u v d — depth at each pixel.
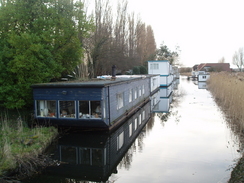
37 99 10.80
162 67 34.03
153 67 34.25
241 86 14.92
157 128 12.79
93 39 25.17
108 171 7.32
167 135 11.35
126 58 31.98
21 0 11.90
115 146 9.74
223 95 19.92
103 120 10.12
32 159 7.69
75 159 8.23
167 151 9.07
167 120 14.81
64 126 10.84
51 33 12.30
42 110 10.92
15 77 11.34
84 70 19.52
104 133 10.76
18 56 10.68
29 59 10.93
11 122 10.43
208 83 40.44
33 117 11.17
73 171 7.27
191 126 12.95
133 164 7.86
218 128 12.26
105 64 28.31
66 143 9.73
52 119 10.61
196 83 49.53
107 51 26.62
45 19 12.23
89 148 9.42
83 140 10.15
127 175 7.04
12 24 11.84
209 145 9.60
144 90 20.66
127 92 14.33
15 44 10.73
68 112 10.64
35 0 12.10
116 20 31.33
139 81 18.25
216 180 6.48
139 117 15.51
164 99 24.83
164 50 53.56
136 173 7.18
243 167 6.88
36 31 12.12
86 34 13.87
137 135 11.46
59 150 9.11
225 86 20.30
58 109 10.59
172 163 7.86
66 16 13.07
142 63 41.75
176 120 14.70
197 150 9.06
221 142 9.91
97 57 25.67
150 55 46.50
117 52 27.98
